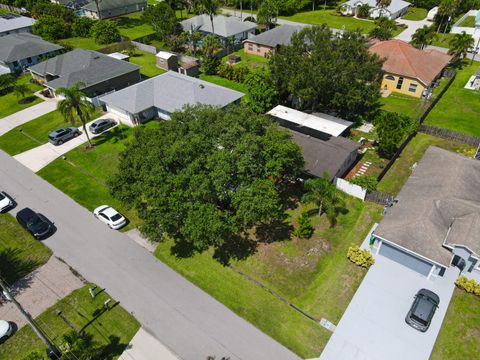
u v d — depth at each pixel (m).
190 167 29.62
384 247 32.31
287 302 29.44
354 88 47.34
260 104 51.81
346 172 43.25
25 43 73.44
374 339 26.73
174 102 52.75
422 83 57.56
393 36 85.31
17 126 55.09
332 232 35.47
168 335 27.33
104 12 103.88
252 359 25.69
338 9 102.75
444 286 30.25
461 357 25.50
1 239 36.25
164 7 82.50
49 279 31.97
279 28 76.06
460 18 94.25
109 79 60.84
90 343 26.81
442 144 47.59
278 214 31.72
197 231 27.86
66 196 41.50
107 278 31.84
